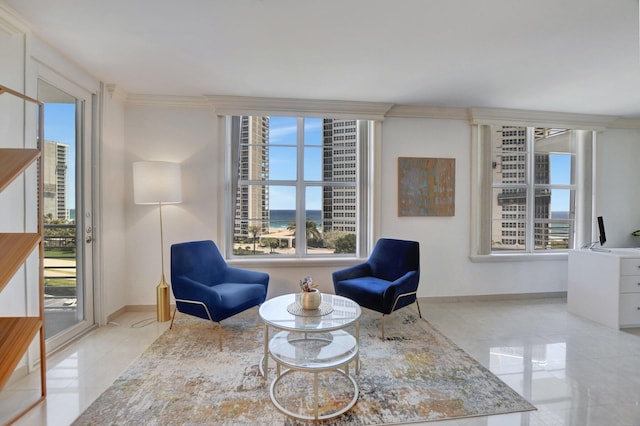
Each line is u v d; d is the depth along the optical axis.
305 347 1.91
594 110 3.52
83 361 2.15
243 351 2.32
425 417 1.61
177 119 3.20
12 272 1.42
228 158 3.38
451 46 2.18
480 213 3.59
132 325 2.80
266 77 2.71
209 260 2.86
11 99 1.87
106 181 2.82
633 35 2.01
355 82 2.80
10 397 1.75
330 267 3.44
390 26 1.94
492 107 3.45
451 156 3.56
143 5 1.74
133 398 1.74
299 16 1.84
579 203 3.81
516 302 3.57
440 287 3.56
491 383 1.91
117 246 3.00
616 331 2.74
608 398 1.77
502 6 1.74
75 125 2.58
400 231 3.50
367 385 1.88
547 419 1.59
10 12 1.78
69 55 2.31
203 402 1.71
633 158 3.85
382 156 3.47
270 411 1.64
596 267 2.97
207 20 1.89
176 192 2.88
